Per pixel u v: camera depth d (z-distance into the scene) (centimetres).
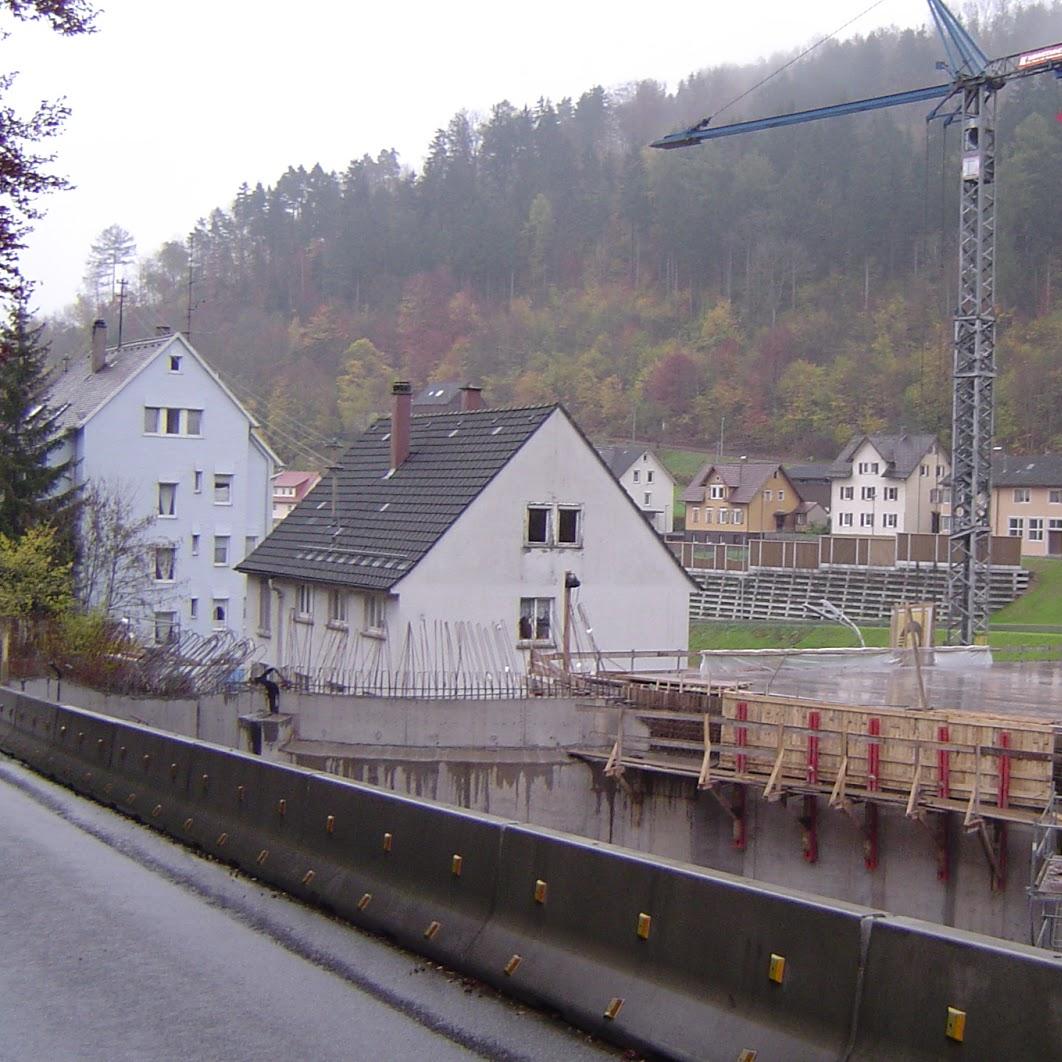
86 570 4831
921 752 2073
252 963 870
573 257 12862
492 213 12962
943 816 2070
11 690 1986
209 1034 734
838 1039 638
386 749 2552
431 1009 783
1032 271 10806
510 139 13862
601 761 2614
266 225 12600
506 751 2619
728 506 10231
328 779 1063
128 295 11862
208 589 5681
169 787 1336
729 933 699
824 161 12556
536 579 3525
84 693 2478
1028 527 8981
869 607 6450
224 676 2647
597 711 2666
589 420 11981
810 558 7250
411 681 3284
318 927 964
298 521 4106
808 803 2266
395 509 3697
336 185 13050
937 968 605
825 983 650
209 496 5669
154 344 5644
